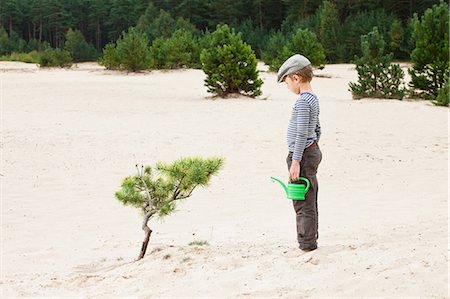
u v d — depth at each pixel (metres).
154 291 4.62
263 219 7.66
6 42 96.69
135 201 5.99
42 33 123.56
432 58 23.55
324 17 65.88
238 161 11.38
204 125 15.92
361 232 6.45
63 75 36.78
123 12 107.38
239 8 93.94
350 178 10.14
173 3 103.75
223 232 7.03
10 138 13.61
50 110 19.05
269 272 4.72
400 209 7.96
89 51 87.44
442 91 20.97
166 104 20.88
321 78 34.88
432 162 11.48
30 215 8.03
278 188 9.47
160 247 6.06
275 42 46.66
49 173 10.41
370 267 4.50
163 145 12.91
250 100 22.44
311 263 4.80
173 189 6.03
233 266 5.06
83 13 118.31
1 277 5.49
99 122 16.41
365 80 23.33
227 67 23.19
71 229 7.43
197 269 5.05
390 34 62.28
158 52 42.44
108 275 5.27
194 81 31.83
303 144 5.14
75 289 4.97
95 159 11.52
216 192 9.20
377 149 12.71
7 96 23.17
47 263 6.07
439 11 23.67
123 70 40.31
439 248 4.83
